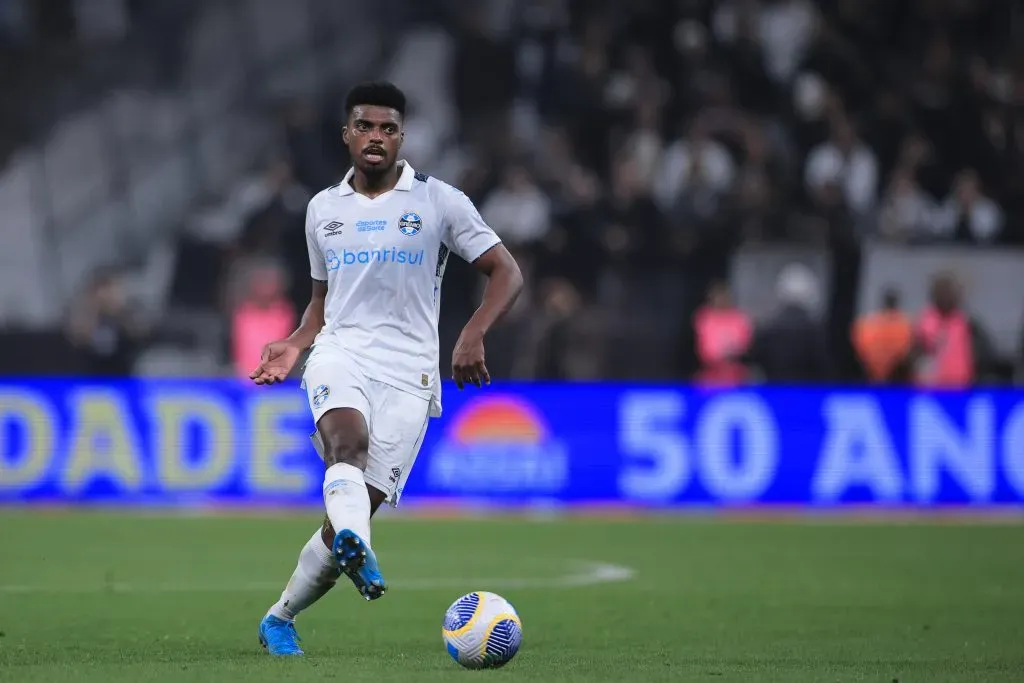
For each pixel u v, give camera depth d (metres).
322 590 20.39
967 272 65.75
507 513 55.03
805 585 33.78
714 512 55.94
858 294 65.50
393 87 19.98
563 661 20.08
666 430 56.47
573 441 56.34
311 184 68.56
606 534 47.16
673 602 30.16
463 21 75.69
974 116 74.00
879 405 56.69
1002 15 77.25
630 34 75.50
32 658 20.34
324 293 20.91
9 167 75.62
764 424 56.62
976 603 30.34
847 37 76.62
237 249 66.31
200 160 77.19
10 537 44.50
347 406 19.19
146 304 69.81
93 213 75.12
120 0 80.00
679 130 72.62
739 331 60.06
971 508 56.59
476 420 56.28
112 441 54.84
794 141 72.12
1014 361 64.75
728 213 66.75
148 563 37.78
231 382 55.19
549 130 71.69
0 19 78.25
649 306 65.12
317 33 80.62
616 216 66.06
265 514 52.59
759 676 18.44
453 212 20.05
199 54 79.94
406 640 23.56
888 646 23.12
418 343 19.98
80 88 78.38
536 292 64.62
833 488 56.56
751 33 74.56
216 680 17.12
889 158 73.19
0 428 54.72
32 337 60.91
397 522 51.22
